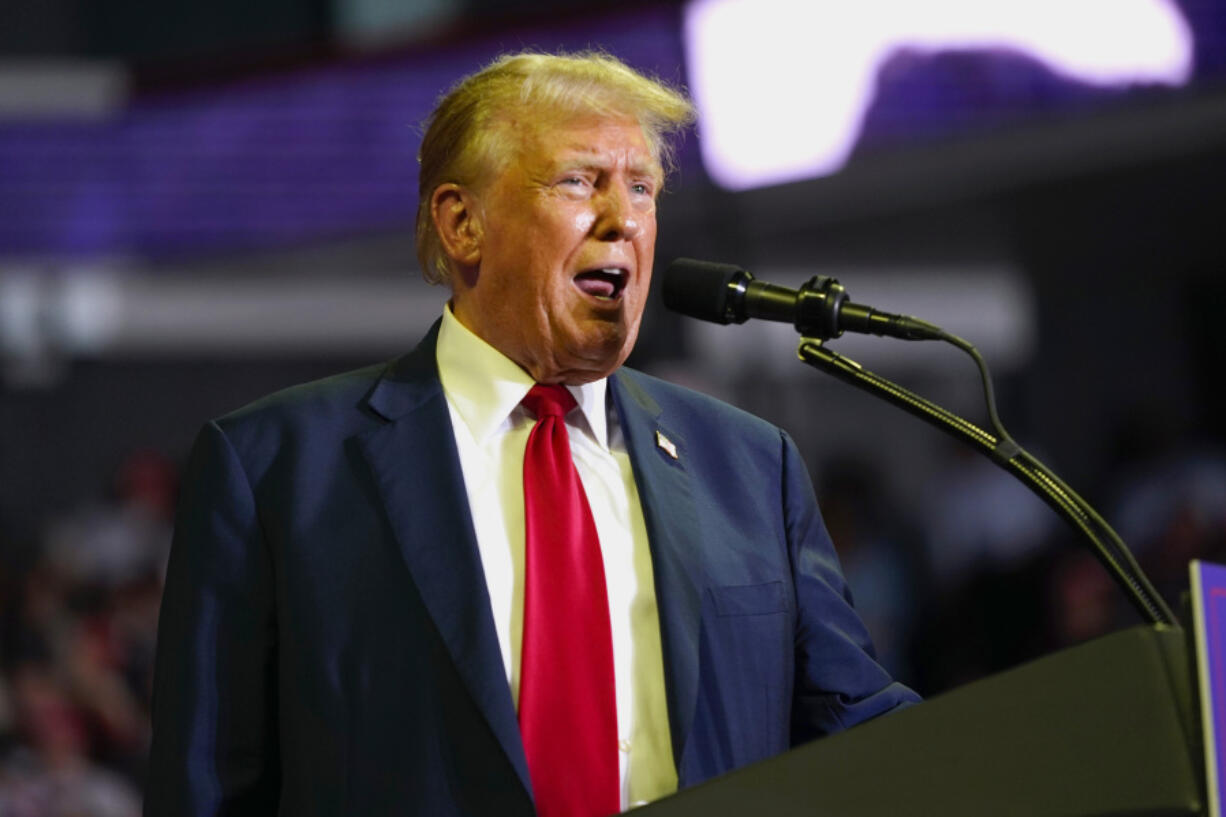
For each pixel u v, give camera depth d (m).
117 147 17.66
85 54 22.14
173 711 5.29
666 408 6.16
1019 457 5.13
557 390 5.84
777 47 16.44
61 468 21.95
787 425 22.30
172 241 17.62
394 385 5.79
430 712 5.15
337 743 5.13
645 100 5.75
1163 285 23.61
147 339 20.33
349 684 5.19
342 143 17.45
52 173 17.59
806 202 18.19
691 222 17.55
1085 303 23.55
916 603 17.36
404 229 17.31
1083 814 3.69
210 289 19.38
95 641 17.00
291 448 5.54
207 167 17.56
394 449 5.56
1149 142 17.17
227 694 5.32
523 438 5.77
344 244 17.42
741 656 5.58
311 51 17.50
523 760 5.05
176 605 5.39
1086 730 3.76
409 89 17.38
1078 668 3.82
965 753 3.86
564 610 5.41
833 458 19.81
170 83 17.64
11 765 16.08
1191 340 23.48
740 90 16.48
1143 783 3.66
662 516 5.70
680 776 5.29
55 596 17.25
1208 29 16.19
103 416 22.03
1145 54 16.19
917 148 16.36
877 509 17.89
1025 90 16.33
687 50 16.50
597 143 5.59
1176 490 18.11
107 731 16.53
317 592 5.29
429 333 6.05
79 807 16.03
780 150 16.50
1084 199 20.84
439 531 5.39
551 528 5.53
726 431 6.18
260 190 17.52
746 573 5.74
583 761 5.20
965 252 22.38
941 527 19.45
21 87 17.56
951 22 16.31
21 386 21.50
